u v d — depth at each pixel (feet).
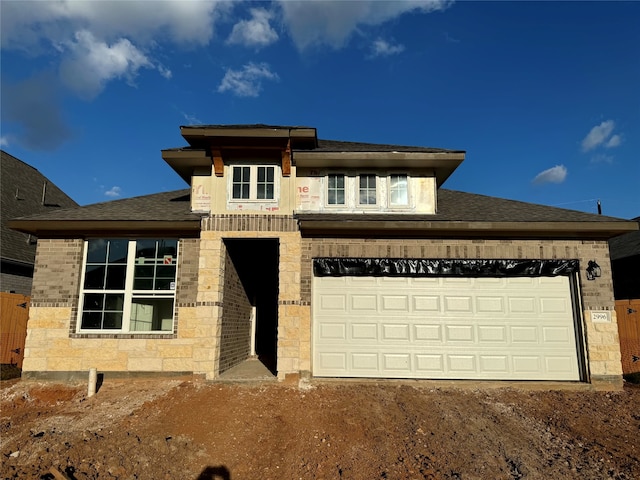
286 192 32.30
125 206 35.65
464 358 30.60
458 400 26.84
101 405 25.85
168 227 31.04
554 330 30.89
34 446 19.75
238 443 21.15
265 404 25.58
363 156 32.19
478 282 31.48
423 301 31.24
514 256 31.35
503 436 22.20
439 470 18.89
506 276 31.48
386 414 24.40
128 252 32.24
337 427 22.70
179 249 31.91
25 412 25.57
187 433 21.72
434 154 32.40
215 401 25.79
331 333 30.86
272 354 44.06
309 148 34.30
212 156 32.09
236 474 18.78
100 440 20.13
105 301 31.65
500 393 28.43
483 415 24.73
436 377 30.32
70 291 31.22
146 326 31.40
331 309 31.14
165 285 31.78
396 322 30.99
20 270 49.11
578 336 30.68
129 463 18.47
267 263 45.88
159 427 22.27
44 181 66.49
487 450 20.68
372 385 29.12
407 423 23.40
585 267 31.17
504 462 19.67
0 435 21.72
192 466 19.03
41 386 29.04
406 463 19.39
